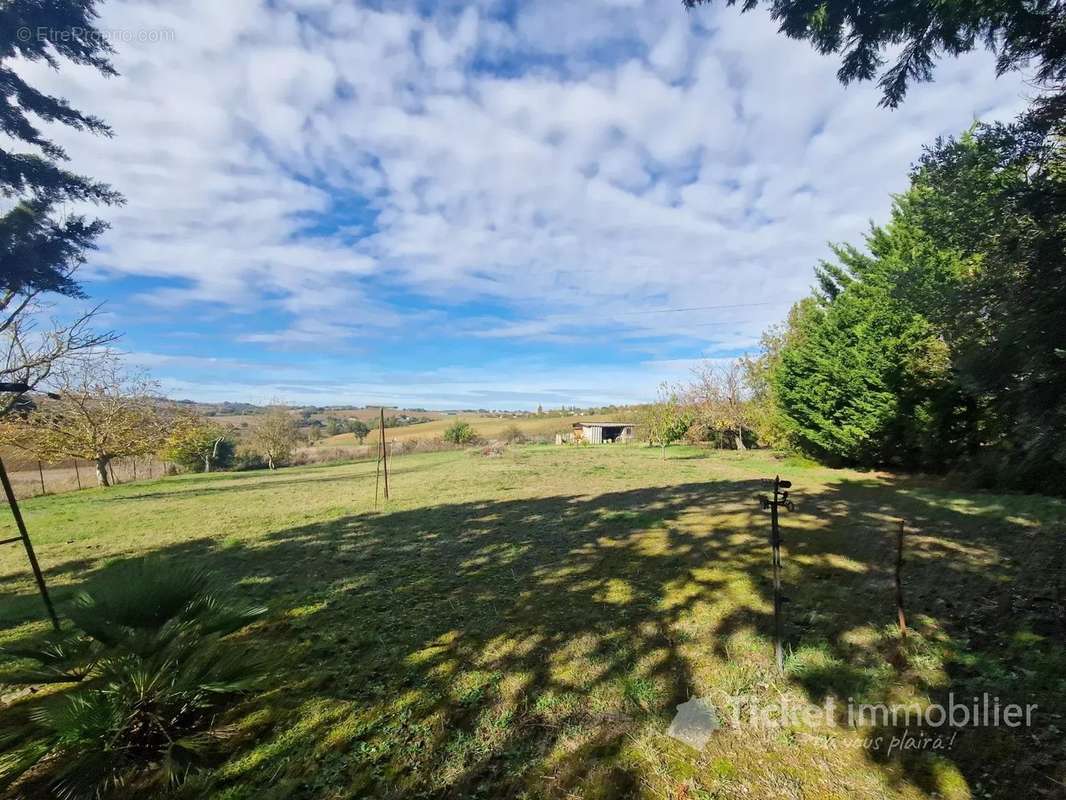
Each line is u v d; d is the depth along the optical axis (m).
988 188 4.27
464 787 2.00
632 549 5.45
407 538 6.62
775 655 2.90
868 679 2.57
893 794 1.82
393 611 3.97
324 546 6.41
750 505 7.62
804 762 2.03
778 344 17.58
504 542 6.11
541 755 2.17
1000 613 3.18
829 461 13.01
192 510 10.26
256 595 4.53
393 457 28.61
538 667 2.94
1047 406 4.15
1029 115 3.77
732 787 1.91
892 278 7.01
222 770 2.14
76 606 2.63
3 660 3.29
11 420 16.02
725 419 20.92
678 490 9.75
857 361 10.77
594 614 3.70
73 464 19.88
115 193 6.17
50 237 5.90
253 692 2.76
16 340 12.53
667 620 3.51
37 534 8.08
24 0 4.80
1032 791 1.76
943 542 4.96
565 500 9.15
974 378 4.81
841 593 3.79
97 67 5.53
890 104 3.93
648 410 24.89
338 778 2.07
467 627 3.58
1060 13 3.17
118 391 19.31
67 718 2.04
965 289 4.74
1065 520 5.52
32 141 5.61
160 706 2.32
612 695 2.60
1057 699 2.26
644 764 2.07
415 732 2.37
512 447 28.45
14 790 2.04
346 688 2.80
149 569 2.88
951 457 9.48
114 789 2.03
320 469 23.22
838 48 3.63
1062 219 3.69
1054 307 3.81
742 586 4.09
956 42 3.41
